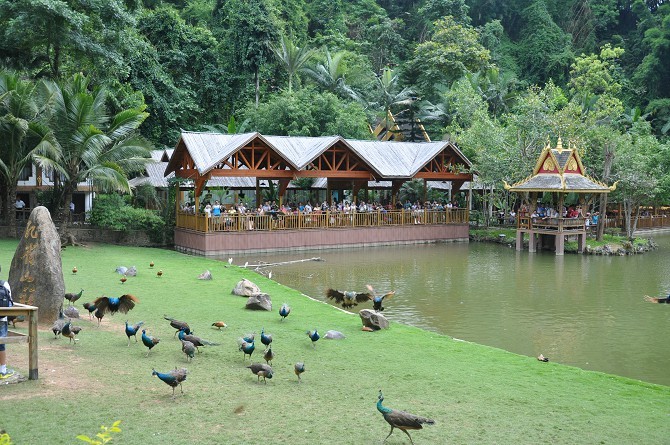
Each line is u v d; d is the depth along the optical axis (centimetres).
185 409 1070
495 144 4741
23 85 3569
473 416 1121
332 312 2111
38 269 1599
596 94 7188
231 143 3809
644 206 5819
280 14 7706
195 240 3738
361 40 8719
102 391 1130
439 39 7512
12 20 3684
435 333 1888
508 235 4706
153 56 6125
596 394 1313
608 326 2164
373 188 4938
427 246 4406
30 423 963
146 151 3703
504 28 9919
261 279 2767
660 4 10088
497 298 2620
